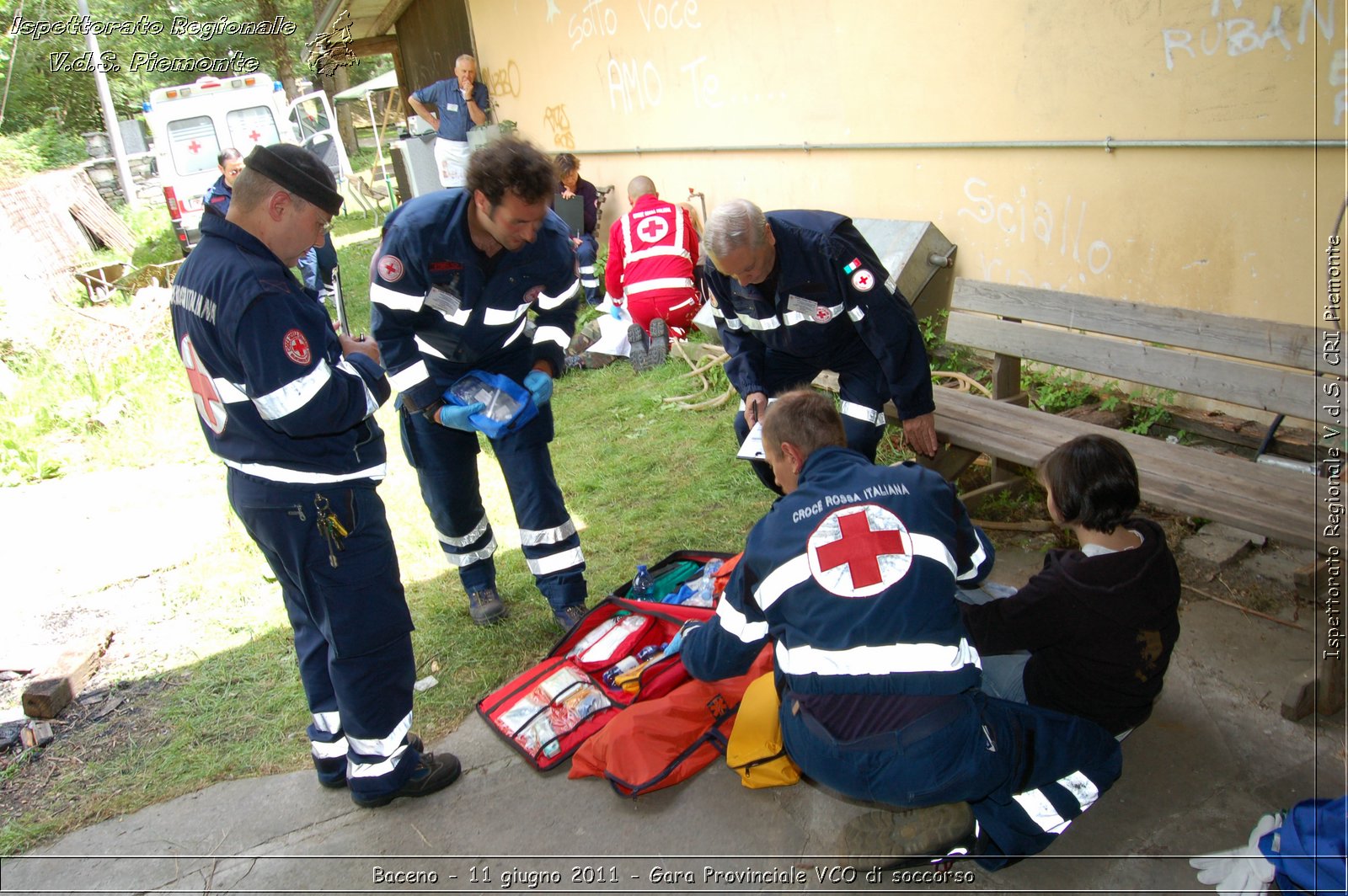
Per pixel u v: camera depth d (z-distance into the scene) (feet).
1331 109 11.71
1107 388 15.19
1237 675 9.36
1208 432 13.50
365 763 8.88
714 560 11.55
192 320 7.55
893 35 17.51
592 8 27.25
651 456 16.40
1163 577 7.52
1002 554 11.98
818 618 7.14
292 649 12.29
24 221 38.63
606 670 10.34
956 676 7.10
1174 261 13.99
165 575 14.76
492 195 8.71
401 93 47.32
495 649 11.49
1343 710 8.72
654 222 20.42
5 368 24.00
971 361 17.07
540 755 9.30
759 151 22.27
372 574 8.43
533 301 10.81
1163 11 13.08
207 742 10.57
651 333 20.84
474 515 11.78
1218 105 12.82
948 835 7.13
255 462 7.91
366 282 34.78
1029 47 15.07
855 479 7.44
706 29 22.75
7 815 9.74
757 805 8.50
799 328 11.31
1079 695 7.77
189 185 43.01
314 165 7.56
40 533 16.80
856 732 7.15
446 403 10.59
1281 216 12.53
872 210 19.47
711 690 9.34
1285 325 10.00
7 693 12.03
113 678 12.09
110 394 22.68
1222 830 7.71
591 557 13.28
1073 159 14.98
